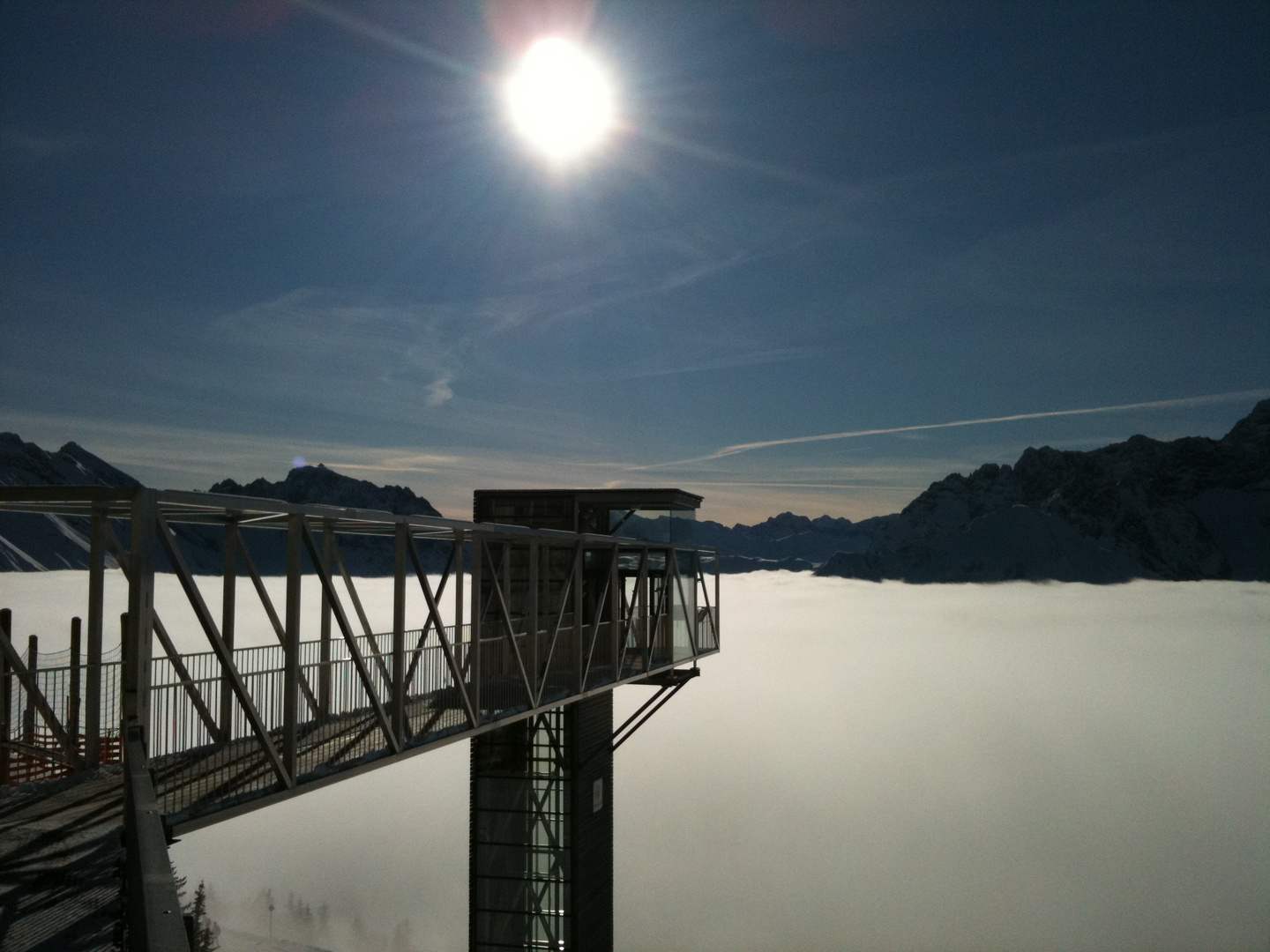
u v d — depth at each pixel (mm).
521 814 22797
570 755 22609
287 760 9492
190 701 9562
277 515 9750
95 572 9625
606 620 22516
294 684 9570
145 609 7641
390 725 11109
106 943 5188
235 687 8695
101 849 6801
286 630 9562
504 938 22656
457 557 13875
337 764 10297
